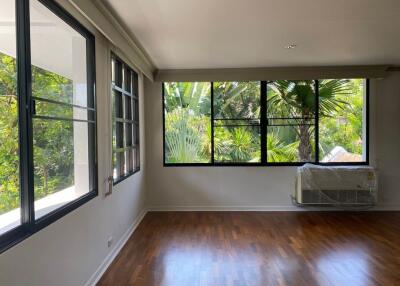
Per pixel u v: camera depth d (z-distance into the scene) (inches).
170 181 210.8
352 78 196.7
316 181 195.8
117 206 138.3
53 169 84.2
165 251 137.3
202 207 210.7
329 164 209.9
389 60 181.0
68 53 94.0
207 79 199.2
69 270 88.8
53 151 84.2
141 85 196.2
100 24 98.7
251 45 146.1
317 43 143.7
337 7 102.5
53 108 84.0
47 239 76.1
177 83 210.2
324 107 209.2
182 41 138.9
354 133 210.1
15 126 66.3
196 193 210.8
